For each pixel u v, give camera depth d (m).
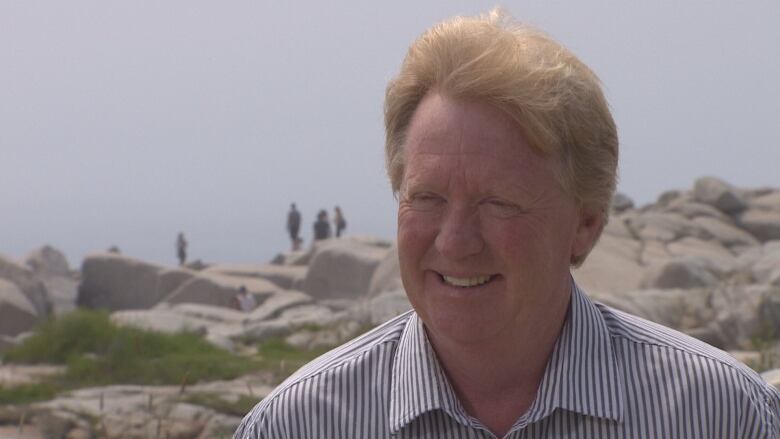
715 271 18.31
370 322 16.95
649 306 14.94
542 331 2.32
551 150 2.21
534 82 2.18
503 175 2.19
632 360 2.38
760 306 14.41
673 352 2.37
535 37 2.26
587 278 20.20
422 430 2.33
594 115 2.27
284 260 36.12
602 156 2.31
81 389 11.05
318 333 17.00
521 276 2.22
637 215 27.14
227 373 12.02
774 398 2.44
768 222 27.62
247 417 2.48
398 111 2.30
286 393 2.42
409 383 2.34
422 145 2.23
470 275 2.22
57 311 27.55
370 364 2.41
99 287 30.73
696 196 29.19
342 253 26.12
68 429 9.61
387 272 22.17
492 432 2.33
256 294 27.45
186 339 14.89
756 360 10.12
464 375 2.36
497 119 2.20
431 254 2.26
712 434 2.32
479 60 2.18
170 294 29.25
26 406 10.06
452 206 2.22
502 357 2.32
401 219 2.29
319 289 26.36
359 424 2.36
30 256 31.62
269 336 17.56
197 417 9.48
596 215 2.38
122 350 13.23
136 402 9.87
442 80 2.21
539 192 2.22
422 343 2.36
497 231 2.20
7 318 21.97
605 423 2.30
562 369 2.32
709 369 2.34
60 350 14.36
